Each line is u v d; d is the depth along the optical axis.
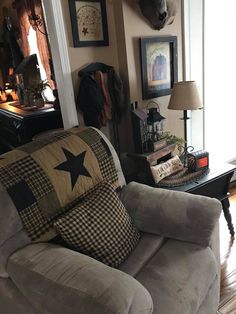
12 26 4.00
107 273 0.98
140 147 1.99
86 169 1.44
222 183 2.00
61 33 1.81
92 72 1.97
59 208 1.31
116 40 2.05
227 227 2.22
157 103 2.29
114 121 2.15
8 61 4.23
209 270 1.26
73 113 1.99
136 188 1.61
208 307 1.28
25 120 2.62
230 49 2.57
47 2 1.76
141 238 1.45
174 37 2.22
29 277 1.06
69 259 1.09
